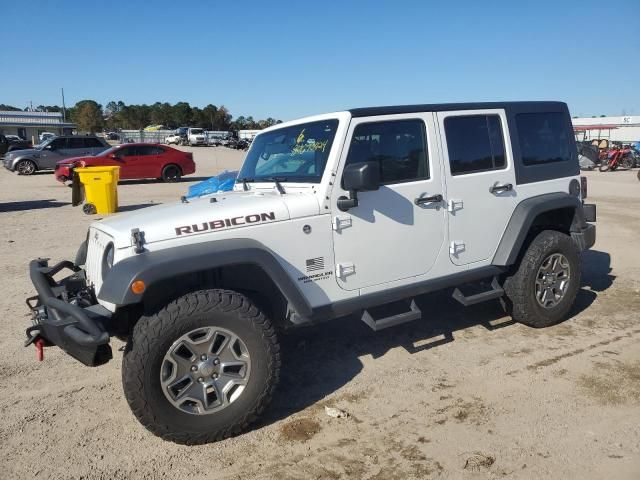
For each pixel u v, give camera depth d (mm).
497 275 4836
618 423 3445
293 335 5051
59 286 3932
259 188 4348
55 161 25484
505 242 4742
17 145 34594
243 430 3467
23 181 22000
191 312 3193
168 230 3371
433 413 3641
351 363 4461
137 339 3135
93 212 13000
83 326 3080
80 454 3297
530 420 3506
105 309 3420
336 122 3969
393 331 5109
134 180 22500
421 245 4289
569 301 5105
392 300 4141
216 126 116375
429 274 4371
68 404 3912
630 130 58469
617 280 6602
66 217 12531
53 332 3283
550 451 3170
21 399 3988
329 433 3449
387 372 4273
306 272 3764
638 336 4820
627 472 2961
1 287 6766
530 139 5027
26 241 9625
